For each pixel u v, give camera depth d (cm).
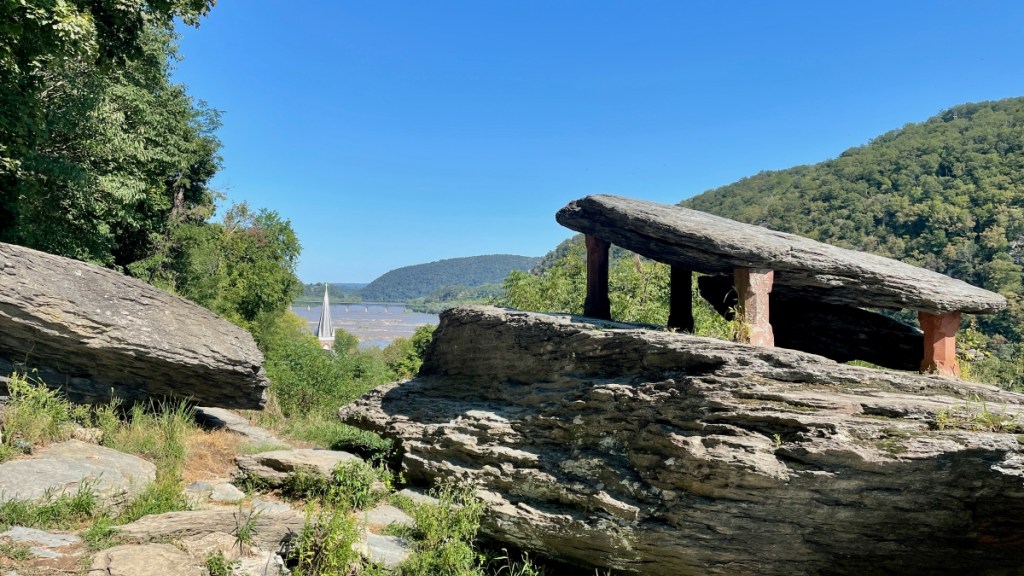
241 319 2984
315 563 654
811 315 986
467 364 1077
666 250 891
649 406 715
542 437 840
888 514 574
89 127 1496
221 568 597
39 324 859
